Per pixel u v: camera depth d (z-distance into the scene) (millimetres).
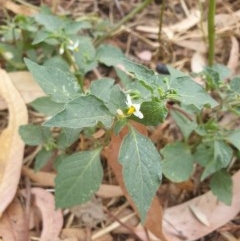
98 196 142
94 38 170
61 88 119
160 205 132
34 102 139
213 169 131
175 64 171
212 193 139
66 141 126
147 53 173
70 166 124
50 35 144
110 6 183
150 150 109
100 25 172
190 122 141
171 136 153
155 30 177
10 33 161
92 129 129
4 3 174
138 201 106
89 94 108
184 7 183
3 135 142
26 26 155
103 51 146
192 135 148
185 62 171
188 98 111
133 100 114
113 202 141
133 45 175
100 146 128
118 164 131
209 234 138
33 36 158
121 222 137
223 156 129
